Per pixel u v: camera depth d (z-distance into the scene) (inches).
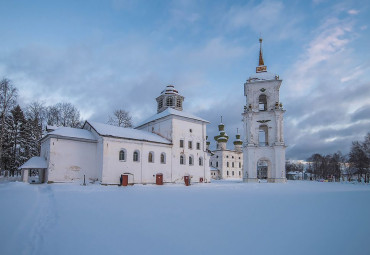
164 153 1659.7
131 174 1443.2
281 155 1817.2
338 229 333.7
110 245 271.0
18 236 300.7
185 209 489.1
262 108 2114.9
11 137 1961.1
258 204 566.3
